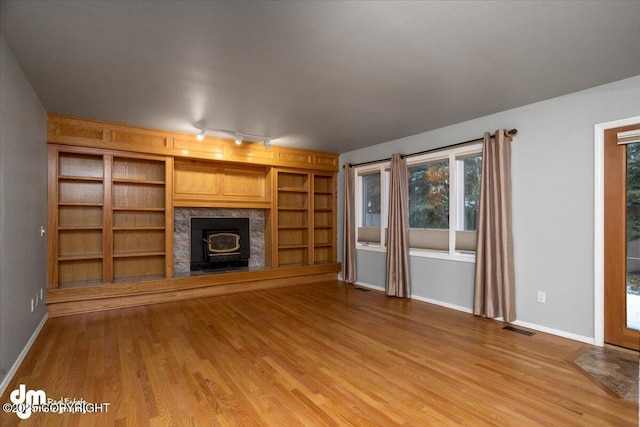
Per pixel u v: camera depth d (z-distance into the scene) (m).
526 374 2.59
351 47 2.48
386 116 4.18
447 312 4.31
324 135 5.13
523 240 3.78
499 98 3.55
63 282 4.46
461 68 2.83
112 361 2.78
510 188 3.87
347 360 2.84
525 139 3.77
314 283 6.21
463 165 4.54
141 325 3.74
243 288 5.49
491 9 2.02
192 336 3.40
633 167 3.04
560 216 3.47
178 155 4.96
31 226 3.25
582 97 3.32
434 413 2.07
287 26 2.20
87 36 2.32
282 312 4.29
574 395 2.28
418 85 3.21
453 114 4.10
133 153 4.66
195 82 3.12
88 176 4.53
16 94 2.70
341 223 6.64
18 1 1.92
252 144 5.63
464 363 2.79
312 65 2.78
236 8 2.00
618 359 2.85
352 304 4.71
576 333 3.33
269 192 5.96
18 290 2.75
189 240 5.51
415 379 2.51
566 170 3.43
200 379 2.49
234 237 5.79
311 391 2.33
